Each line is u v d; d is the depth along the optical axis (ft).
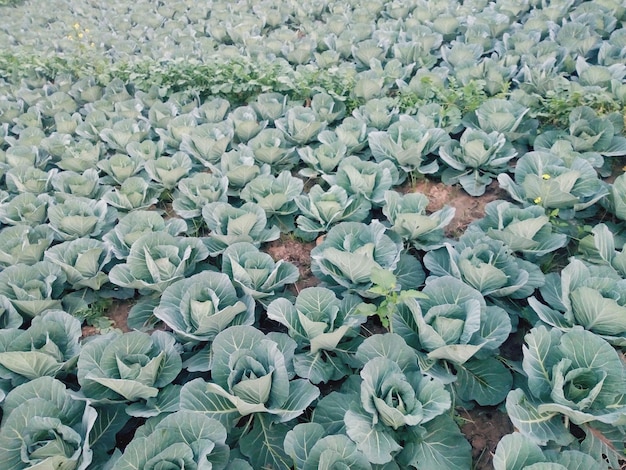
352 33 14.07
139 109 11.66
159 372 5.60
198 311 5.91
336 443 4.42
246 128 10.19
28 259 7.64
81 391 5.34
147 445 4.36
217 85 12.10
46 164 10.78
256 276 6.53
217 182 8.73
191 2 19.31
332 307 5.84
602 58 11.19
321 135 9.70
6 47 16.53
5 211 8.60
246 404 4.93
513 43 12.32
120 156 9.67
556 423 4.93
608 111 9.43
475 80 10.57
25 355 5.39
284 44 14.39
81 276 7.18
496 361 5.76
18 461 4.66
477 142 8.48
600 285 5.58
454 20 13.55
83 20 19.69
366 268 6.26
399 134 8.93
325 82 11.47
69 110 12.62
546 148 8.89
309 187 9.94
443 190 9.25
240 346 5.42
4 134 11.59
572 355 4.93
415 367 5.27
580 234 7.40
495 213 7.25
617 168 9.03
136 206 8.98
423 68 11.47
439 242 7.36
